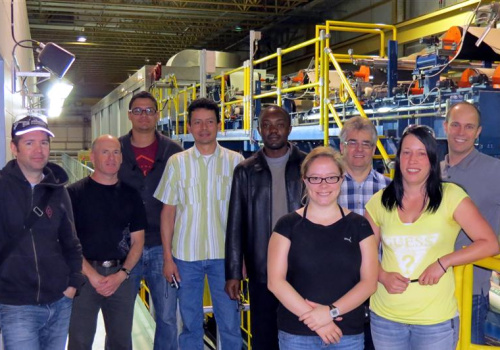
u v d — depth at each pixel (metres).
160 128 11.89
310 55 18.81
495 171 3.10
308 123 6.88
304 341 2.42
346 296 2.35
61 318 2.92
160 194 3.61
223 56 13.98
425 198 2.46
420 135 2.43
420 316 2.42
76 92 37.72
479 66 6.01
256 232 3.37
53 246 2.82
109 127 17.02
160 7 16.33
